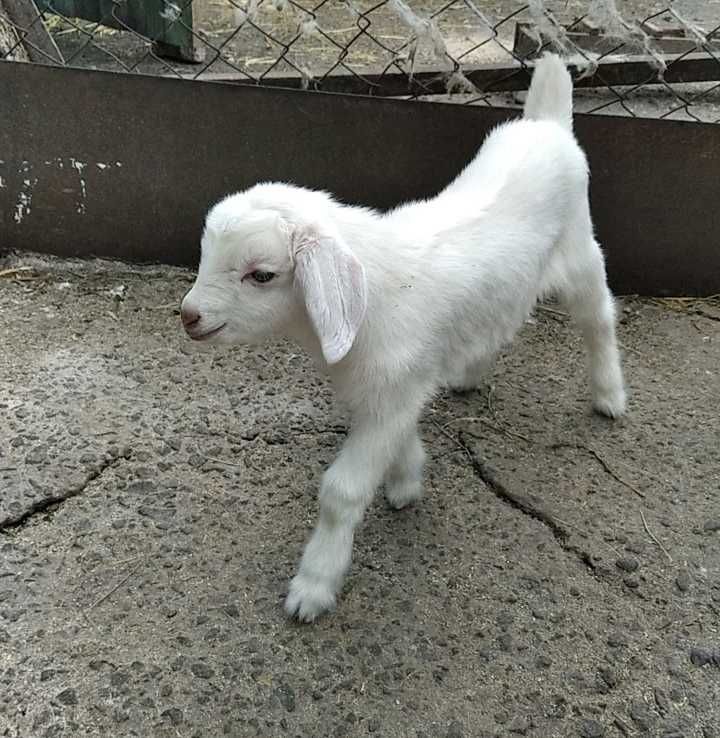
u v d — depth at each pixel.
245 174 1.16
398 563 0.83
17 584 0.77
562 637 0.76
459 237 0.78
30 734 0.66
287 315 0.70
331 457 0.94
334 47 1.51
